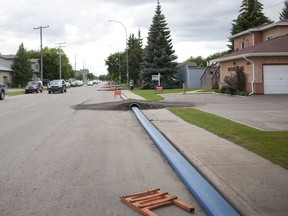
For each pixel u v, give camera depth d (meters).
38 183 6.46
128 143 10.30
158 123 13.55
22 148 9.59
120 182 6.50
